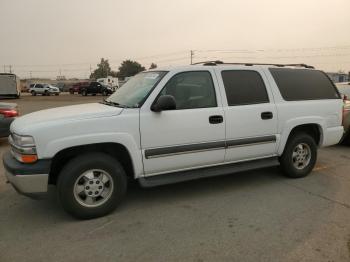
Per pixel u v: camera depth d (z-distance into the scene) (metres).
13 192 4.99
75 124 3.81
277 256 3.17
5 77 36.47
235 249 3.30
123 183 4.16
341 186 5.18
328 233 3.62
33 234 3.67
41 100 33.28
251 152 4.95
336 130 5.80
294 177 5.52
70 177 3.84
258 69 5.11
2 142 9.15
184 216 4.09
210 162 4.66
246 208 4.32
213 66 4.73
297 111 5.28
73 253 3.27
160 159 4.27
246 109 4.79
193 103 4.48
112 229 3.77
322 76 5.81
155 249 3.33
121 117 4.02
